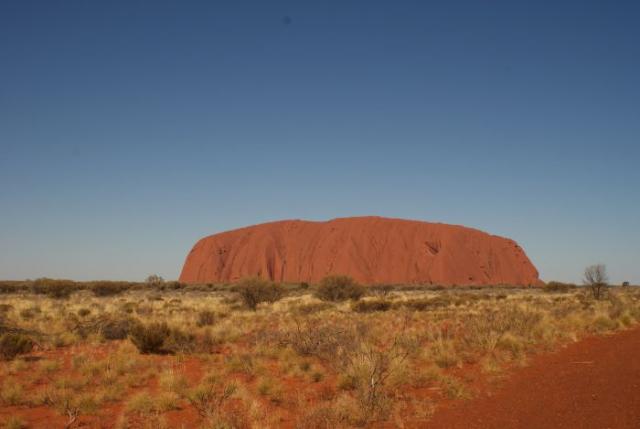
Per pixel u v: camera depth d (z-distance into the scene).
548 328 17.56
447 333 17.22
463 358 13.27
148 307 32.47
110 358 13.88
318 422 7.88
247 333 19.53
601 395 8.66
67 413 8.97
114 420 8.65
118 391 10.39
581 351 14.04
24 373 12.52
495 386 10.12
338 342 13.57
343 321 22.58
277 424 7.98
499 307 30.17
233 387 10.15
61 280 53.91
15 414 9.04
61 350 16.28
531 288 86.69
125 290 62.88
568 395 8.86
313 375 11.44
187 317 26.02
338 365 11.72
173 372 11.81
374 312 28.58
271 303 35.84
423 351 13.95
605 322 19.73
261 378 10.88
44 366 12.75
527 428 7.13
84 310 27.64
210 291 69.06
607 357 12.68
